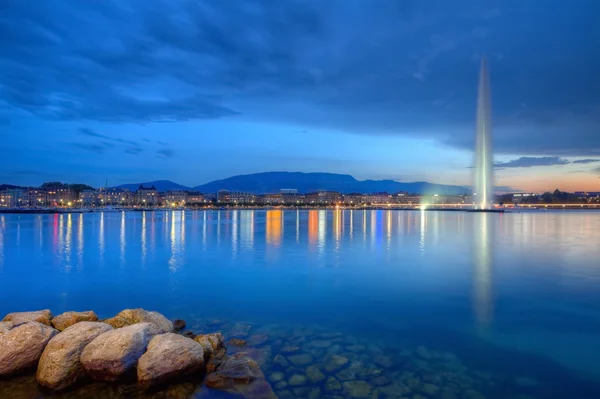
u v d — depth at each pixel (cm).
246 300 1603
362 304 1542
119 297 1669
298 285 1891
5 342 893
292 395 818
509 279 2034
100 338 886
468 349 1096
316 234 5106
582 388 892
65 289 1819
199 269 2342
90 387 845
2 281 2005
